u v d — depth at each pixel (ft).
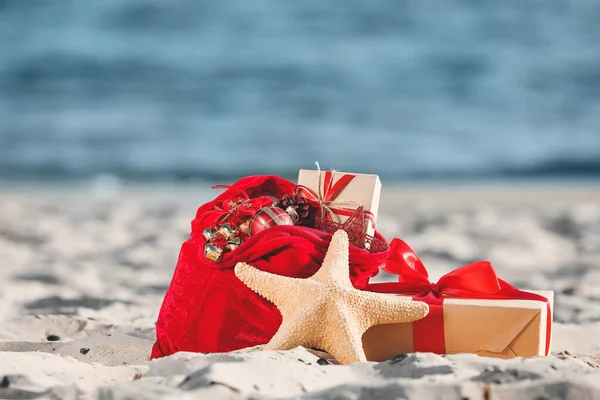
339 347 11.75
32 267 27.91
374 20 101.14
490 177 56.44
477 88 80.07
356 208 13.43
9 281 25.32
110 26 101.71
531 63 86.74
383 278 25.55
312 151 62.49
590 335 16.65
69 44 94.79
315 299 11.87
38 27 100.01
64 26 100.94
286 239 12.50
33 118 71.36
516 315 12.13
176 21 102.89
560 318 19.16
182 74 85.30
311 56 90.63
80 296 22.22
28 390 10.75
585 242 32.60
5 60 88.74
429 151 62.39
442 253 29.63
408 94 78.79
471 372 11.13
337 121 70.74
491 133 66.95
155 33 99.66
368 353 12.59
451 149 62.85
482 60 88.22
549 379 10.66
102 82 82.89
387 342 12.51
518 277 26.25
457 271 13.30
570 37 94.53
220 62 88.89
